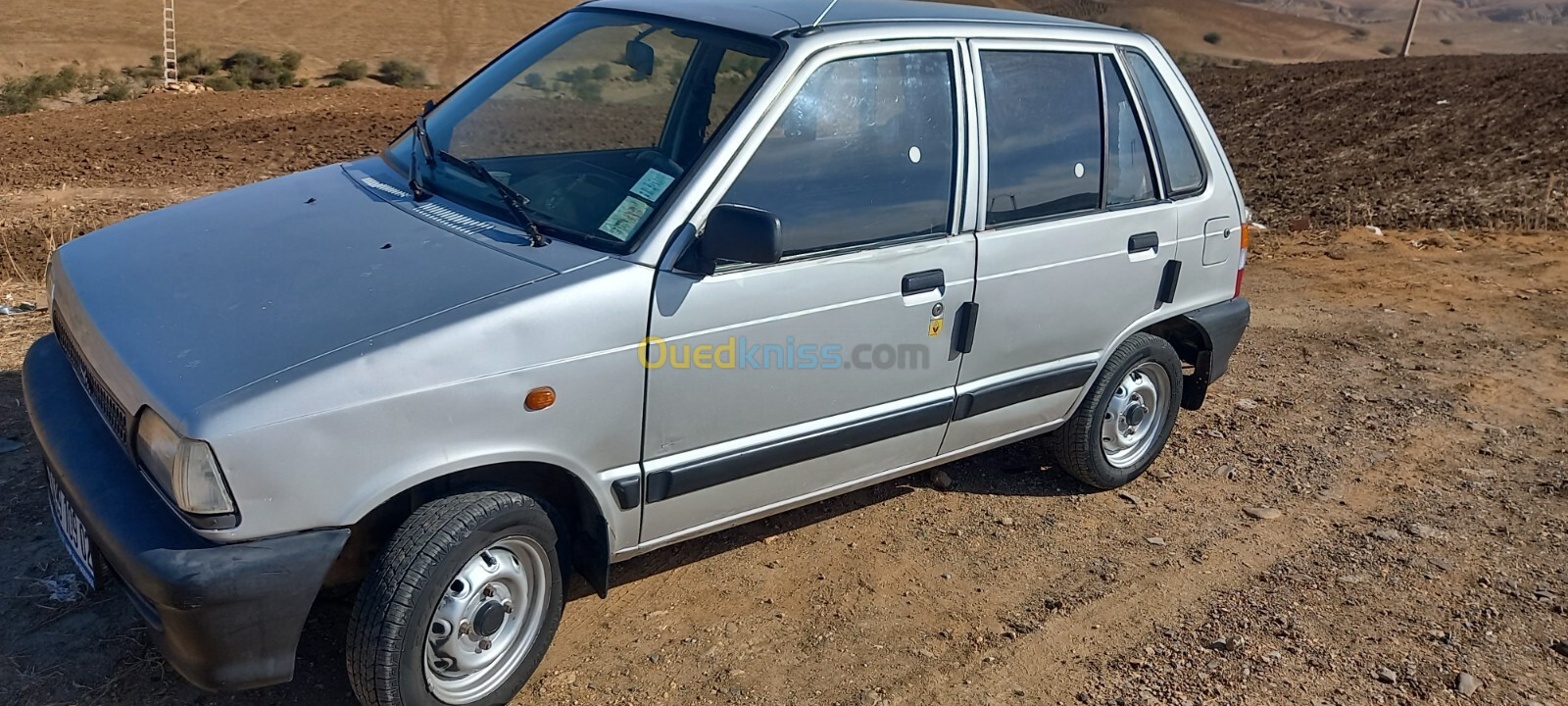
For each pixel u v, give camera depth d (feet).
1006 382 14.35
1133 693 12.21
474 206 11.83
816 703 11.71
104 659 11.41
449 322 9.71
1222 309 17.11
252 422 8.86
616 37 13.52
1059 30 14.47
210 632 9.09
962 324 13.39
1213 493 17.19
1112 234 14.85
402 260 10.69
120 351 9.80
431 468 9.73
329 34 207.92
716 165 11.20
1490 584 14.67
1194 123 16.22
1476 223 36.14
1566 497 17.22
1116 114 15.02
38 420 10.82
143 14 197.26
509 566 10.69
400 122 54.65
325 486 9.26
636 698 11.55
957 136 13.05
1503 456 18.78
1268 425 19.80
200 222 12.25
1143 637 13.29
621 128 12.59
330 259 10.82
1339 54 465.88
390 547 9.85
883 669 12.37
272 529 9.15
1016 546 15.24
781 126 11.68
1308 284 29.01
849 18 12.83
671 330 10.86
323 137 49.49
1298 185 45.70
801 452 12.48
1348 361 23.24
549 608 11.26
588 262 10.63
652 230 10.87
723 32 12.56
